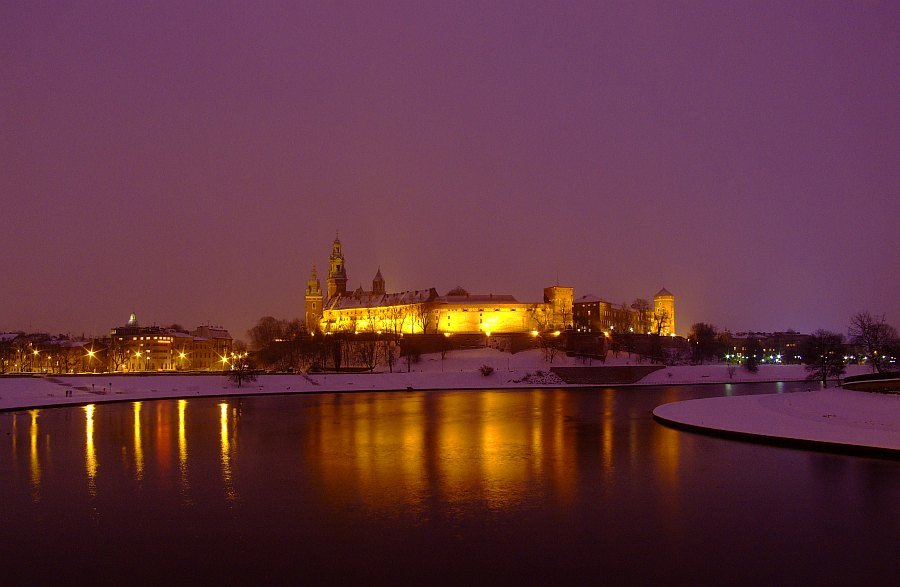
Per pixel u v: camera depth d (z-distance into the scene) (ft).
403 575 73.36
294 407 312.71
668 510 99.86
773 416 206.08
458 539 85.87
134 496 111.45
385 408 305.73
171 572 74.69
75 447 171.01
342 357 638.94
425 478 125.39
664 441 174.09
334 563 77.20
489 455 154.51
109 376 440.86
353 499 107.96
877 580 71.61
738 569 75.00
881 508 100.27
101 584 71.36
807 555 79.56
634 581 71.51
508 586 70.23
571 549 81.92
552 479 123.65
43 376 428.15
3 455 157.89
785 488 113.91
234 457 153.07
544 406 319.27
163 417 257.34
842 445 148.46
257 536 87.71
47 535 88.94
